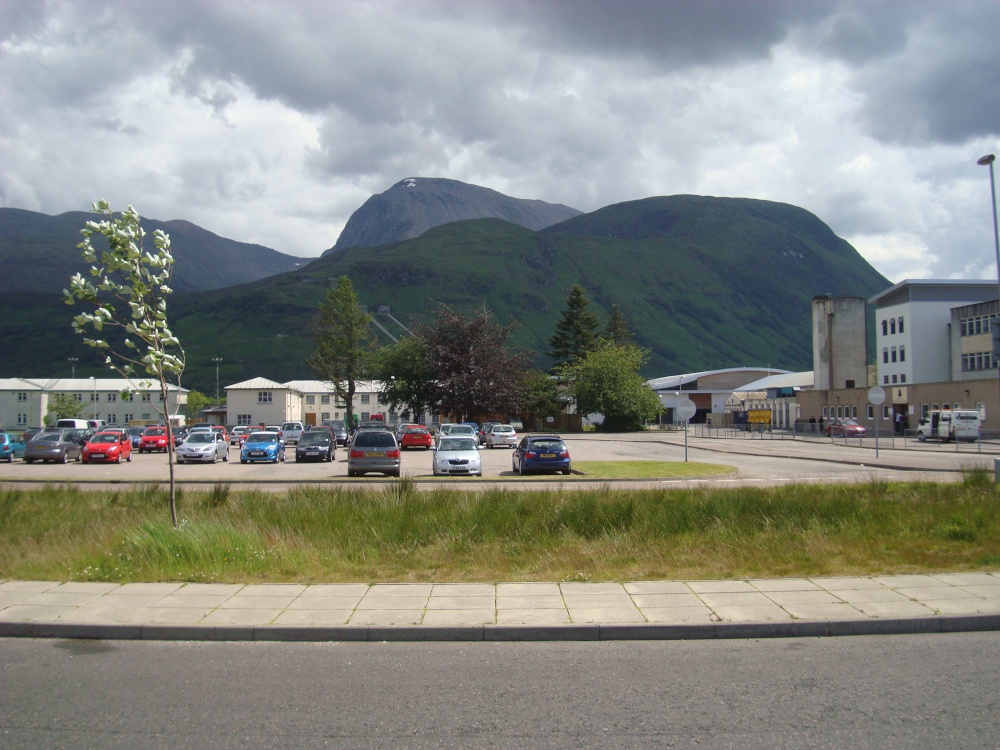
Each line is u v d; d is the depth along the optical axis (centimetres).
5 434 4203
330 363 8581
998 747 530
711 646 774
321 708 609
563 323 9481
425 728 568
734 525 1334
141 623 819
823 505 1471
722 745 536
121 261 1264
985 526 1297
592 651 759
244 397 10588
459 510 1445
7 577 1034
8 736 556
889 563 1085
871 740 543
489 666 713
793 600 900
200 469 3459
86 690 652
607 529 1323
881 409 6600
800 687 652
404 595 935
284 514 1455
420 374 7969
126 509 1630
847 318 8312
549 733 558
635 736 552
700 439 6047
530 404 7919
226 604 896
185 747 538
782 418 8738
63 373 16512
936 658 730
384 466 2836
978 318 7006
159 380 1331
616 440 6028
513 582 1000
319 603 899
